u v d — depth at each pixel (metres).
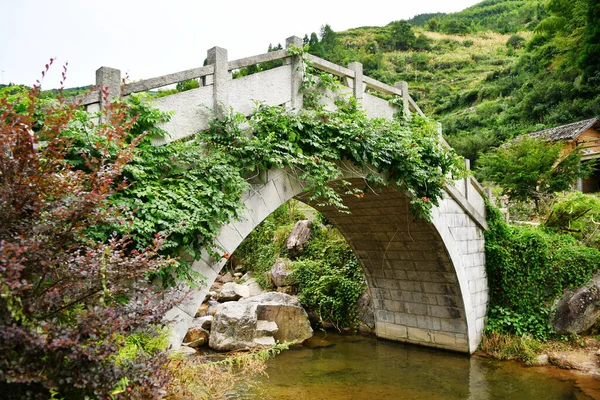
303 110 6.62
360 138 6.98
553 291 9.98
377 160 7.50
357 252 11.66
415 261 10.52
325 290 13.01
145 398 2.99
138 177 4.76
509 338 9.92
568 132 19.44
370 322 12.27
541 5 58.06
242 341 10.38
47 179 2.87
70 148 4.25
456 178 8.97
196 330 10.72
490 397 7.71
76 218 2.93
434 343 10.79
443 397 7.77
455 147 27.08
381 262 11.32
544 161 13.88
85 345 2.70
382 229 10.34
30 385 2.64
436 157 8.41
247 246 17.20
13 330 2.42
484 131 28.97
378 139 7.43
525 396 7.68
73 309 2.93
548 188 13.93
